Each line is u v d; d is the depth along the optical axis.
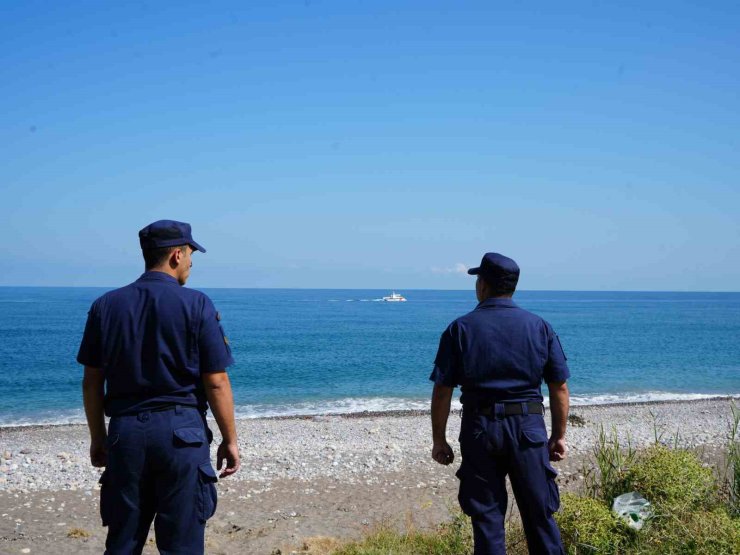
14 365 37.25
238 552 6.33
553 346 4.37
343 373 34.53
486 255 4.61
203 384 3.77
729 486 5.93
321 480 10.91
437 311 138.50
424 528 7.45
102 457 3.86
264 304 188.50
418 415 21.28
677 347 51.84
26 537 7.34
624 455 6.36
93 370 3.76
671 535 4.80
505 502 4.21
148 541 6.52
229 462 3.84
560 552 4.19
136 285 3.81
